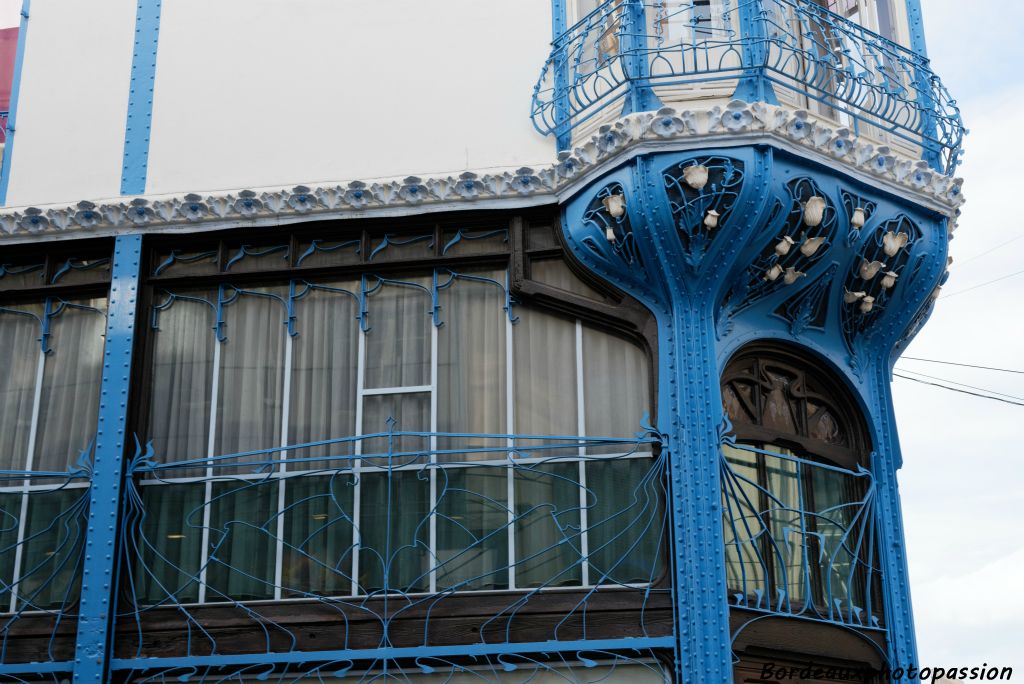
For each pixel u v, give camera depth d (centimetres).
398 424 978
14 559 991
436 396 980
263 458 982
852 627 949
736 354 973
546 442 954
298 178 1045
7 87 1159
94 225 1042
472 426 968
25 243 1055
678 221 922
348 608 928
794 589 945
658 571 902
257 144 1059
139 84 1093
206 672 928
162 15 1109
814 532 972
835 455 1001
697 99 970
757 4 959
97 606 948
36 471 1009
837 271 980
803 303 984
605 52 1013
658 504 916
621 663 888
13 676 952
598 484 937
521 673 899
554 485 942
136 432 1002
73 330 1051
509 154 1020
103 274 1055
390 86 1053
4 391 1043
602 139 945
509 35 1047
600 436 951
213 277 1027
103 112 1093
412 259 1008
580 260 974
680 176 920
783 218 927
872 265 980
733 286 949
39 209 1041
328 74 1066
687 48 989
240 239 1037
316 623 928
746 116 914
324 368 1002
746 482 941
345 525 956
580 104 981
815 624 935
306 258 1026
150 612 952
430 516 944
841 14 1085
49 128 1096
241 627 937
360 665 914
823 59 1005
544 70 1010
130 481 983
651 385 945
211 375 1013
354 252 1023
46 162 1088
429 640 912
